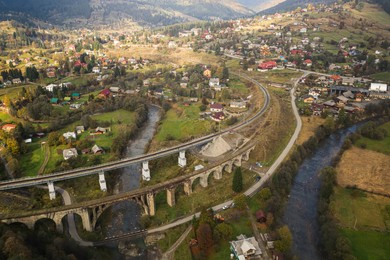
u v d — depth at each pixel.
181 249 94.69
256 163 139.50
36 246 83.25
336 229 98.62
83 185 124.69
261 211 104.06
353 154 150.88
